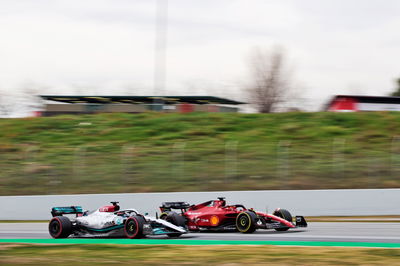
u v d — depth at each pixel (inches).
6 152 4360.2
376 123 4562.0
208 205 2316.7
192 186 3553.2
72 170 3917.3
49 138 4655.5
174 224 2111.2
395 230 2252.7
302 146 4069.9
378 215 3184.1
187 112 5206.7
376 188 3390.7
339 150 3924.7
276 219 2190.0
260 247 1695.4
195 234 2223.2
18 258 1610.5
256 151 3986.2
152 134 4606.3
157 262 1459.2
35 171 3944.4
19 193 3649.1
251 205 3262.8
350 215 3206.2
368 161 3732.8
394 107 5162.4
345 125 4566.9
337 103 5162.4
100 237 2170.3
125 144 4352.9
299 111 5014.8
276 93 7022.6
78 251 1734.7
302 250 1614.2
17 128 4926.2
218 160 3873.0
